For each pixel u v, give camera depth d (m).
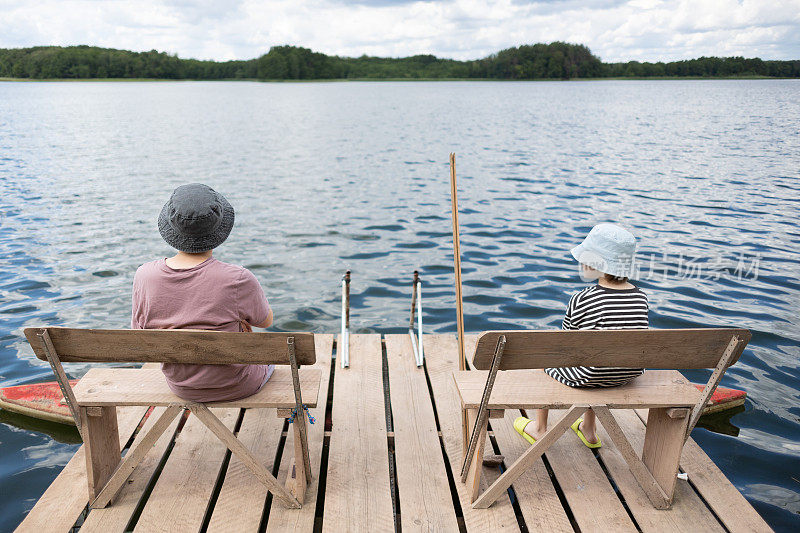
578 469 3.31
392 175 15.80
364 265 8.22
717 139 23.42
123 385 2.98
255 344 2.63
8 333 5.81
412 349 4.70
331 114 39.09
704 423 4.38
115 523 2.81
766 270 7.87
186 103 51.38
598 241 2.94
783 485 3.67
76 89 86.12
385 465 3.28
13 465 3.72
